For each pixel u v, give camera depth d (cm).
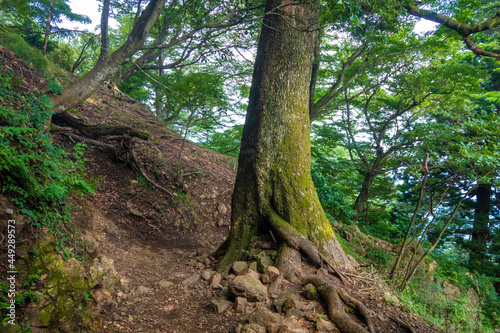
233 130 1381
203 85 930
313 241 495
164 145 998
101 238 552
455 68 1070
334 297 374
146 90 1514
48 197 369
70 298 302
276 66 541
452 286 722
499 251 1289
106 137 788
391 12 759
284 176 522
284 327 315
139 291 421
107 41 680
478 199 1399
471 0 858
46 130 526
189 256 593
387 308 428
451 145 559
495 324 707
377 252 664
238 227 531
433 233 1216
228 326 346
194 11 739
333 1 461
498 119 523
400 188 1460
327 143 1388
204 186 927
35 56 805
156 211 756
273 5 553
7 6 1052
